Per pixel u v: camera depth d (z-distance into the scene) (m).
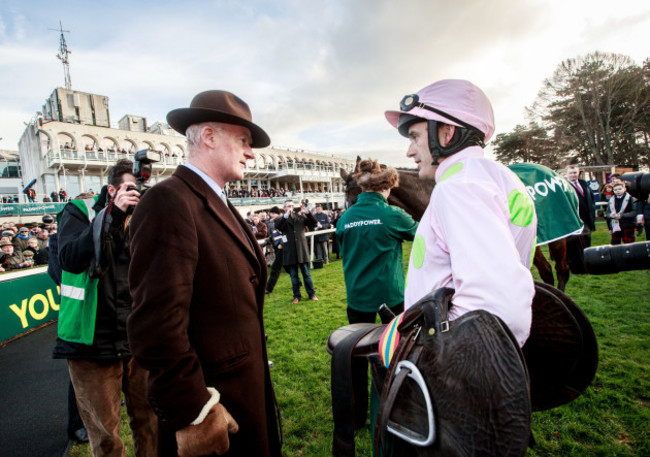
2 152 36.19
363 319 2.01
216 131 1.04
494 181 0.78
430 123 0.88
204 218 0.95
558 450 1.65
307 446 1.85
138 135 28.16
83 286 1.40
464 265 0.63
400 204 3.73
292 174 35.53
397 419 0.70
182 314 0.81
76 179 25.03
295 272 4.95
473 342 0.59
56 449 2.02
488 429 0.55
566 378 0.95
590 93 23.05
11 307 4.18
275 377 2.64
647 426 1.74
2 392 2.79
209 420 0.81
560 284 3.41
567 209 2.51
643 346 2.55
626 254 0.95
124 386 1.57
